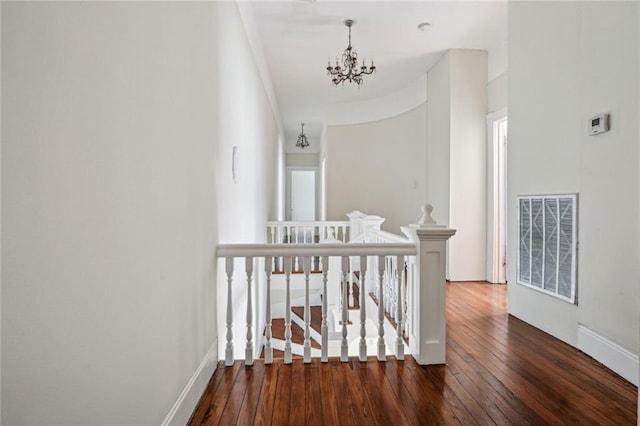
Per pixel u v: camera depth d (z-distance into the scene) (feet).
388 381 6.41
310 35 13.75
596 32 7.20
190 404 5.38
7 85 2.21
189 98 5.39
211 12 6.57
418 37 14.01
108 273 3.26
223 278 7.56
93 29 3.02
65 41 2.69
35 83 2.42
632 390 6.07
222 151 7.45
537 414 5.39
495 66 14.74
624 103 6.53
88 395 3.00
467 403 5.68
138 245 3.81
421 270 7.18
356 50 15.11
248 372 6.77
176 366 4.89
